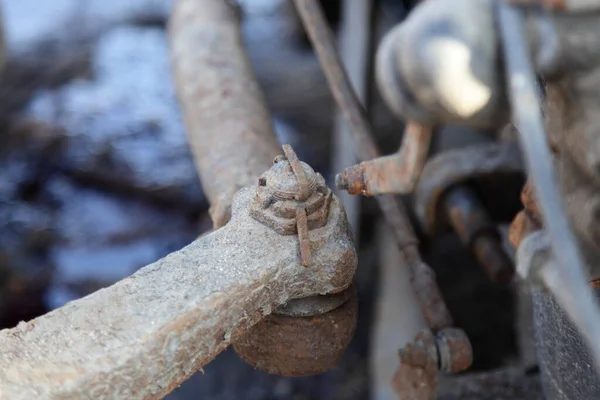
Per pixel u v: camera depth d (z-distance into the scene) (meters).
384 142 1.18
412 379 0.50
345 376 0.93
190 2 0.70
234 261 0.42
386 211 0.55
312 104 1.43
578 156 0.35
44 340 0.39
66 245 1.17
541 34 0.34
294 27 1.59
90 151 1.30
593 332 0.33
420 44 0.34
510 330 0.90
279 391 0.92
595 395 0.44
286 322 0.44
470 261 0.99
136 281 0.41
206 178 0.53
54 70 1.51
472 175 0.67
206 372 0.95
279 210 0.42
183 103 0.61
